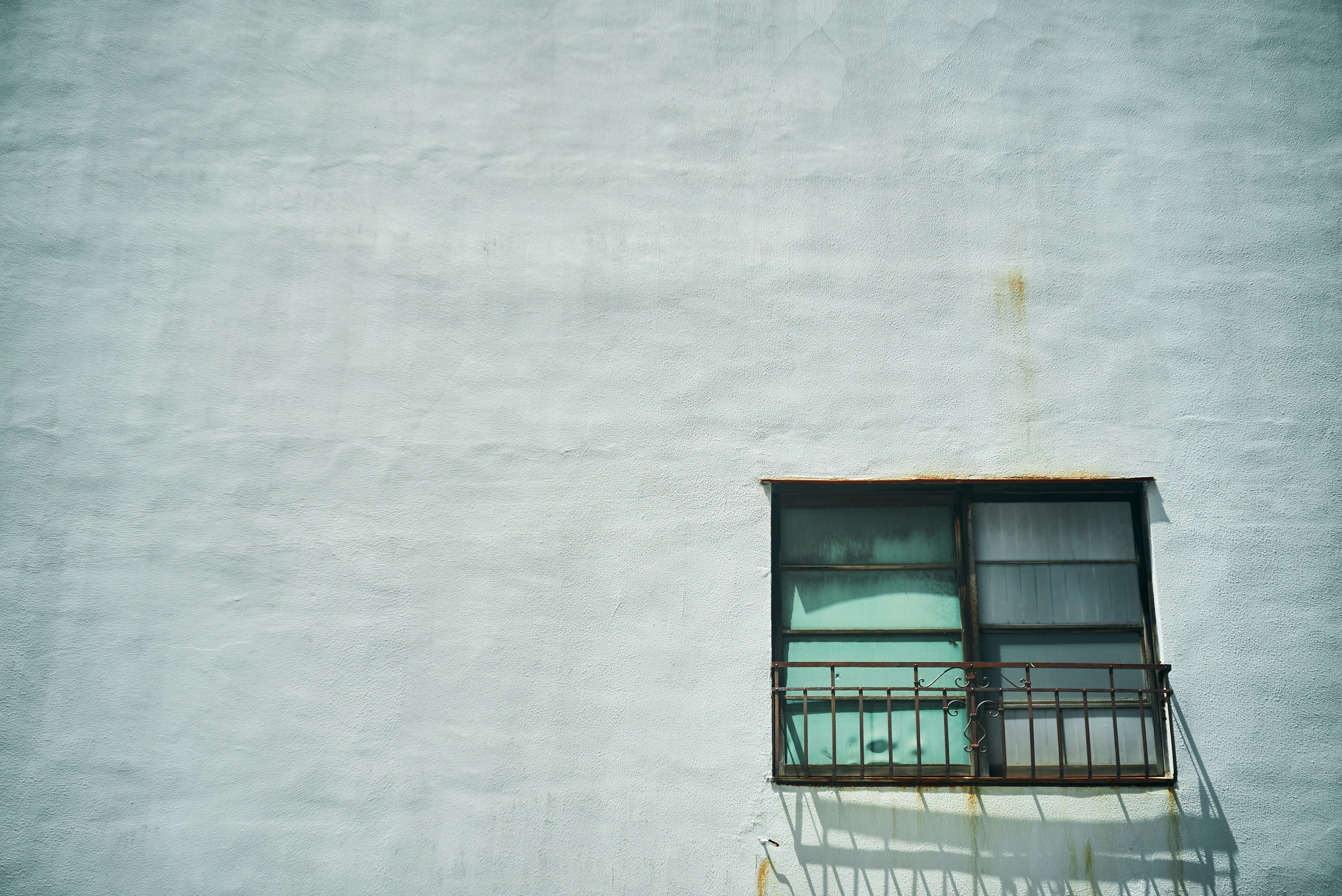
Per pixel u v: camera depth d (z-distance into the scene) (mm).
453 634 5066
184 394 5355
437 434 5316
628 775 4906
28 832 4816
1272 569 5102
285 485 5238
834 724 4852
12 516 5160
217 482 5234
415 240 5582
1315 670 4973
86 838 4816
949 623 5258
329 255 5562
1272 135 5684
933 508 5410
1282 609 5051
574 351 5418
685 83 5789
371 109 5766
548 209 5621
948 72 5785
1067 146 5680
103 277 5508
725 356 5406
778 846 4828
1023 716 5125
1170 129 5699
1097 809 4859
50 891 4762
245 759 4918
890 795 4895
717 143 5707
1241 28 5805
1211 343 5395
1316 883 4754
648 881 4797
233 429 5309
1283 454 5242
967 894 4773
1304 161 5641
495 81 5801
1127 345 5398
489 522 5203
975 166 5656
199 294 5500
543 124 5742
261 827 4848
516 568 5145
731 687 5000
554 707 4980
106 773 4883
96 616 5055
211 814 4859
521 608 5098
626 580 5129
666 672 5020
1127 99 5742
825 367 5391
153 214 5605
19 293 5465
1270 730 4914
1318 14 5809
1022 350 5398
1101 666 4910
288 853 4820
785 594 5320
